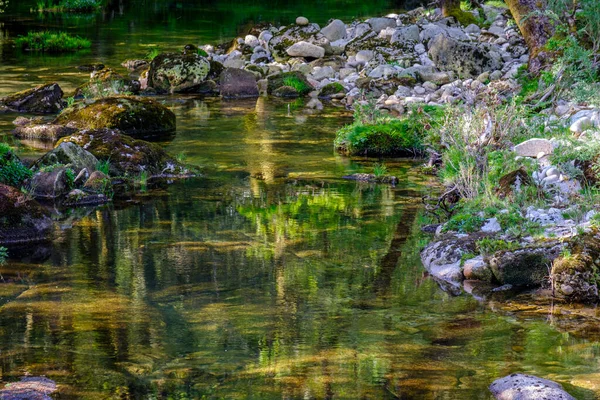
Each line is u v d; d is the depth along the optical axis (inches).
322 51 935.0
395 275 333.1
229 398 227.5
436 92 756.6
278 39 970.1
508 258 321.1
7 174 457.4
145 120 633.6
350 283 323.6
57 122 637.3
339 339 269.0
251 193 464.4
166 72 845.2
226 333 273.3
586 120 494.9
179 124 673.0
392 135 567.2
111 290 314.5
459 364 249.9
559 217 361.7
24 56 1075.3
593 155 414.6
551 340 268.8
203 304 300.0
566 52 617.6
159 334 272.2
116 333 272.5
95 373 242.4
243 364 249.6
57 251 362.9
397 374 242.8
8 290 313.9
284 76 847.7
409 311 294.8
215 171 518.6
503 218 361.4
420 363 250.7
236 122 685.3
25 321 282.2
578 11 753.0
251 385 235.3
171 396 229.1
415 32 925.2
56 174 458.9
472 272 327.9
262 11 1708.9
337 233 388.5
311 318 287.4
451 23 1109.7
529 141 457.4
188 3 1909.4
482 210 384.5
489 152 440.5
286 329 277.3
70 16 1626.5
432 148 536.4
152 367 247.4
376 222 405.7
